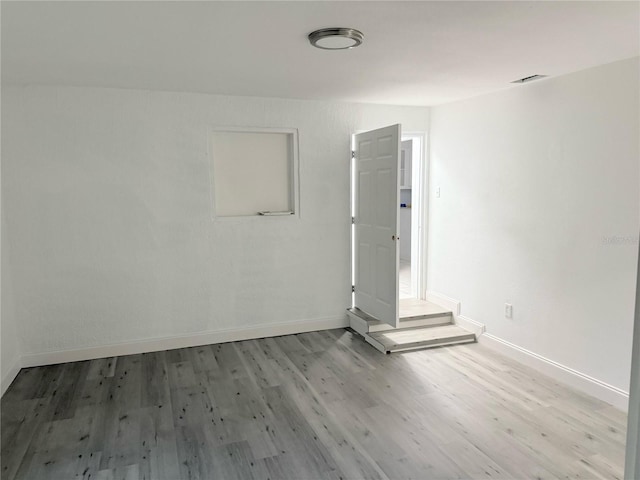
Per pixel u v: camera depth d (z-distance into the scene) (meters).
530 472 2.40
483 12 2.02
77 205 3.83
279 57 2.77
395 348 4.10
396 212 3.97
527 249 3.71
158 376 3.64
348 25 2.19
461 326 4.55
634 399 0.89
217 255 4.30
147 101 3.93
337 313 4.83
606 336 3.11
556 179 3.40
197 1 1.87
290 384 3.49
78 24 2.14
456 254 4.59
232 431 2.83
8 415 3.04
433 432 2.79
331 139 4.58
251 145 4.46
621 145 2.93
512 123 3.79
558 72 3.21
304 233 4.59
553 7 1.97
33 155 3.68
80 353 3.95
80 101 3.75
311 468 2.45
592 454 2.55
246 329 4.48
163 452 2.61
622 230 2.96
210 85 3.69
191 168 4.12
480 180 4.19
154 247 4.08
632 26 2.22
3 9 1.94
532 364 3.71
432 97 4.26
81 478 2.39
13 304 3.71
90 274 3.92
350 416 3.00
